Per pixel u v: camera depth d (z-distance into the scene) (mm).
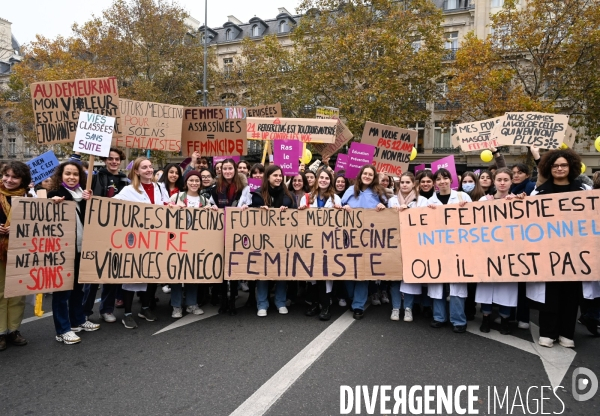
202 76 28078
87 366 3730
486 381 3428
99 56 25688
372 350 4059
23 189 4281
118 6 25469
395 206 5031
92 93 5039
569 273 4129
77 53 26891
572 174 4363
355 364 3732
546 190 4457
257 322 4969
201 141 7344
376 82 20531
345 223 5078
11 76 31469
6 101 31594
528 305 4391
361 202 5270
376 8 22547
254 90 24703
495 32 20234
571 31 18125
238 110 8430
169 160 33406
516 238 4383
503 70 19344
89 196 4523
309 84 21922
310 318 5137
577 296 4168
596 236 4098
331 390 3250
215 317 5195
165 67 26969
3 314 4090
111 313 5051
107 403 3082
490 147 6871
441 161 7848
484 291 4547
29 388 3328
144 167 5031
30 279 4098
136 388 3309
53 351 4094
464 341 4324
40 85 5000
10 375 3562
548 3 18781
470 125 7117
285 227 5141
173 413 2930
